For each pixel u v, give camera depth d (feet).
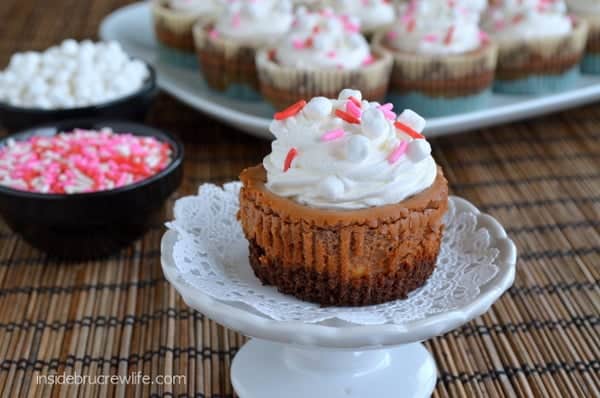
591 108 1.84
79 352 1.18
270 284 1.10
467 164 1.62
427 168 1.08
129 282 1.31
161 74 1.90
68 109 1.50
